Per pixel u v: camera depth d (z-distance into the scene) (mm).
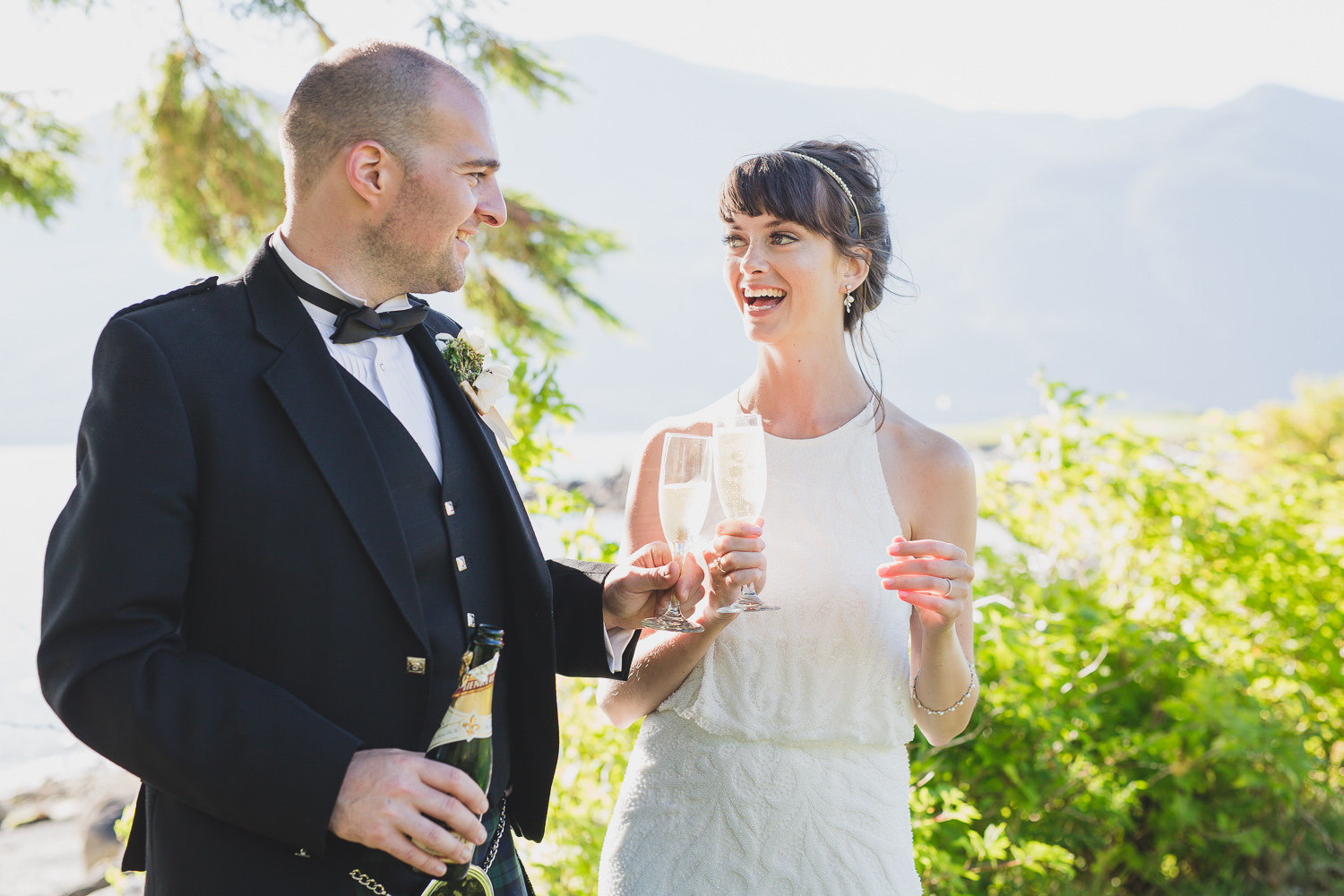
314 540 1369
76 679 1222
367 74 1447
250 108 5859
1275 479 4609
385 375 1584
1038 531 4309
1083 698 3611
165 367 1326
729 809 1940
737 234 2061
